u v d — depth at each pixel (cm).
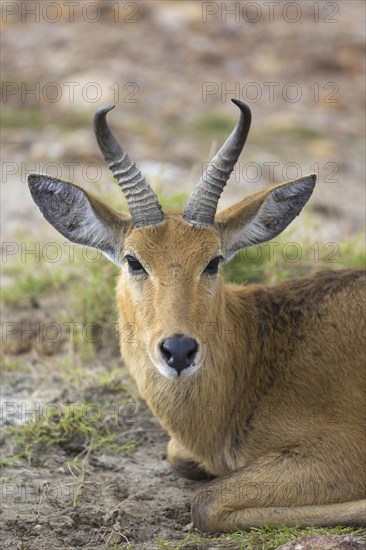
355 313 1717
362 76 4944
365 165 4031
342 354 1683
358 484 1570
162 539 1543
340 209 3353
